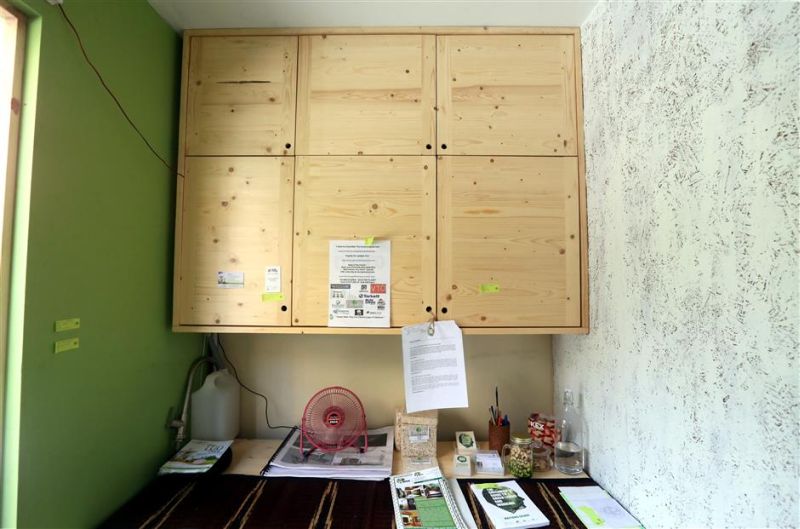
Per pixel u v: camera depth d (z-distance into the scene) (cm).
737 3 71
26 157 84
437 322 130
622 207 110
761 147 66
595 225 127
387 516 105
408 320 131
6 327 82
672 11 89
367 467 127
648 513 97
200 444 142
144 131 122
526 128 134
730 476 72
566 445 133
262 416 160
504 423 144
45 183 87
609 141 117
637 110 103
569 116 134
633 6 104
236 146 134
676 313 87
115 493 109
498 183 133
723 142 74
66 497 92
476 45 136
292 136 134
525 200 133
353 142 134
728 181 73
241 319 131
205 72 136
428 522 102
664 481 91
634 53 104
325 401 143
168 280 135
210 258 133
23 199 84
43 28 87
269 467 129
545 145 134
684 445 84
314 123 134
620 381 110
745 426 69
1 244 81
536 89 135
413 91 134
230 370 161
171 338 137
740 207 70
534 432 142
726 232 73
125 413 113
